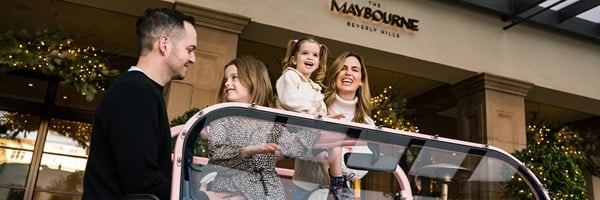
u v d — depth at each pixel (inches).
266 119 66.8
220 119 63.2
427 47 248.4
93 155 57.2
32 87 258.2
